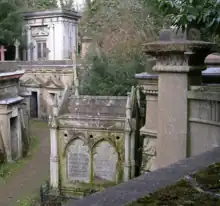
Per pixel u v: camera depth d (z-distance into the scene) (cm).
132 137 1293
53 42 3916
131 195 202
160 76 560
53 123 1370
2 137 1869
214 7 359
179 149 541
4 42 3669
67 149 1388
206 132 507
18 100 2002
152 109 654
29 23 4003
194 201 192
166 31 548
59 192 1386
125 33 2145
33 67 3316
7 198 1379
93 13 3203
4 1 3606
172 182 225
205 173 241
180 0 413
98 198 199
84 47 3036
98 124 1334
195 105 521
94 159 1362
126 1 2328
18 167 1814
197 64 540
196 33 534
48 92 3238
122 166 1324
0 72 1938
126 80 1844
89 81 1948
